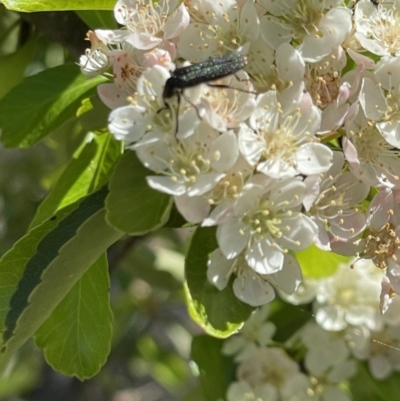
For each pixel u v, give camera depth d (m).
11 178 0.33
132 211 0.17
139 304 0.37
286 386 0.23
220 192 0.17
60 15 0.23
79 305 0.19
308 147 0.17
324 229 0.17
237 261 0.17
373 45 0.18
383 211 0.17
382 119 0.18
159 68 0.17
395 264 0.18
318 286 0.23
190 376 0.38
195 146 0.16
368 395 0.24
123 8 0.18
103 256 0.19
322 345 0.23
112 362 0.41
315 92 0.18
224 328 0.17
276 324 0.24
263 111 0.17
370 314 0.23
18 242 0.18
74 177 0.20
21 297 0.17
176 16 0.17
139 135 0.16
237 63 0.16
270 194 0.17
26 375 0.38
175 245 0.33
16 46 0.23
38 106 0.22
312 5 0.18
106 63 0.18
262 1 0.18
